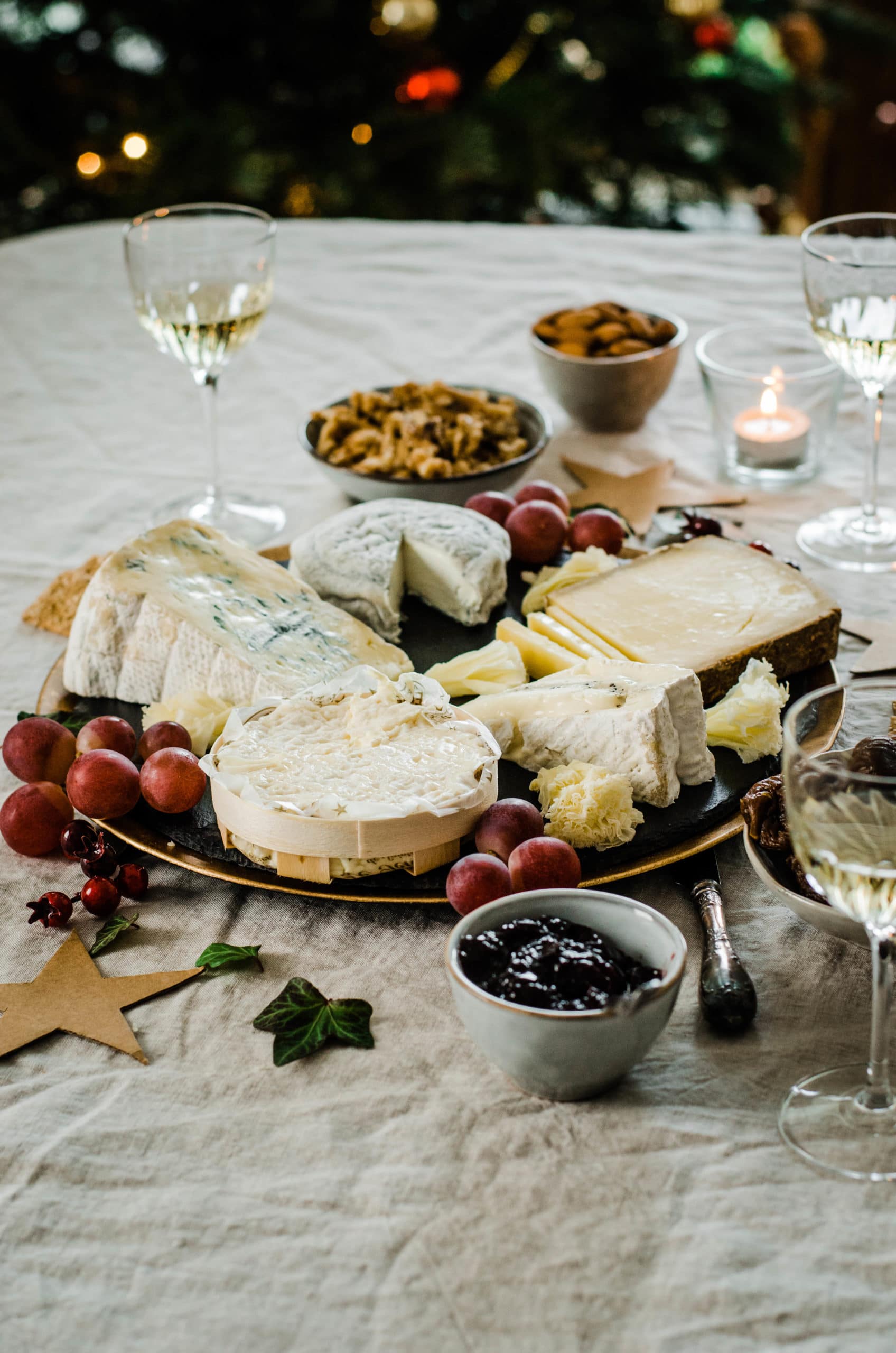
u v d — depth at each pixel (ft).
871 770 3.28
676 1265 2.62
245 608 4.59
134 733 4.17
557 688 4.01
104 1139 2.99
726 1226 2.70
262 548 5.79
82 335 8.07
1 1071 3.22
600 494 6.00
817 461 6.15
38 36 10.11
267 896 3.77
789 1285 2.57
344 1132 2.97
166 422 7.12
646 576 4.85
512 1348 2.48
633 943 3.07
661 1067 3.11
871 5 14.79
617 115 11.00
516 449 5.86
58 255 9.05
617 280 8.21
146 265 5.61
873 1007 2.86
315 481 6.48
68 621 5.30
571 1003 2.87
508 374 7.29
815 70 13.12
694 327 7.54
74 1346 2.54
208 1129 3.00
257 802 3.49
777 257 8.38
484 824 3.59
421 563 5.13
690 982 3.39
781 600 4.63
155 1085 3.14
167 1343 2.53
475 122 10.25
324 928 3.63
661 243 8.70
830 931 3.26
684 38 10.91
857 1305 2.53
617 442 6.61
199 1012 3.36
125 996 3.40
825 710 4.14
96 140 10.18
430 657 4.84
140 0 10.00
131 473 6.62
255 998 3.39
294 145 10.46
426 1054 3.18
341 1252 2.68
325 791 3.56
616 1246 2.66
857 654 4.88
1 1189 2.89
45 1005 3.38
